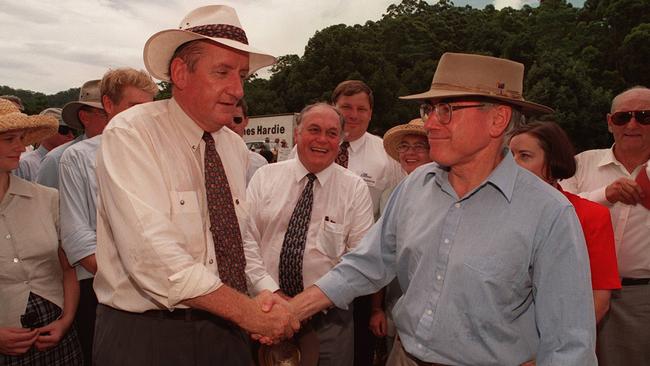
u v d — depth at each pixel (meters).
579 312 1.54
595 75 59.88
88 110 3.47
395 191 2.08
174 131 1.92
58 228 2.70
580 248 1.58
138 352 1.81
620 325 3.00
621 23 65.44
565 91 47.16
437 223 1.79
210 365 1.89
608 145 46.62
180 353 1.83
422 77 57.19
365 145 4.12
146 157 1.78
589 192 3.09
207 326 1.87
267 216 2.98
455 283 1.69
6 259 2.43
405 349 1.85
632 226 2.94
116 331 1.84
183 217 1.84
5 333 2.38
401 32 70.94
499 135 1.73
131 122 1.82
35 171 4.75
